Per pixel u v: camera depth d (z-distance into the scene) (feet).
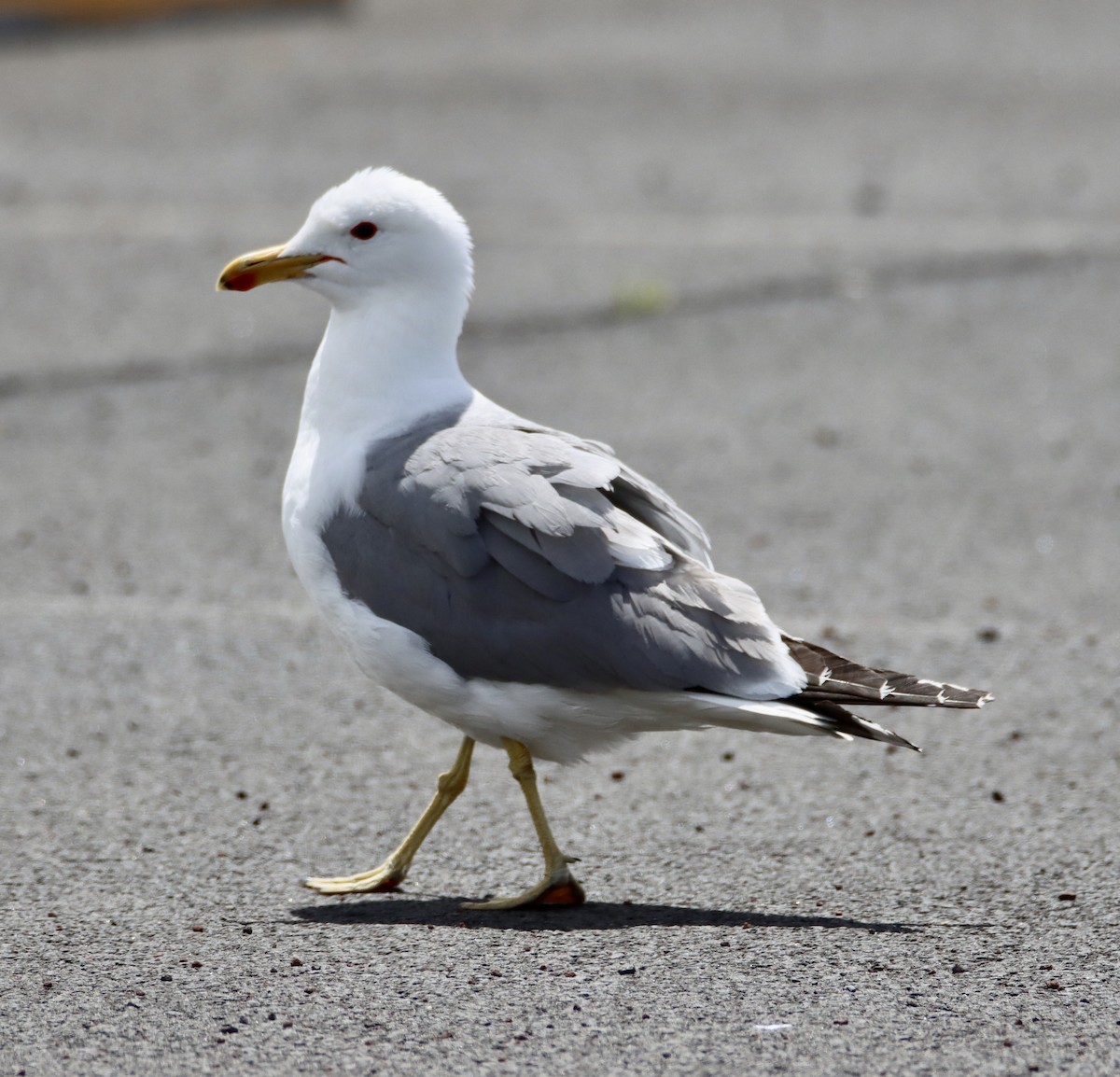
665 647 26.71
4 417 56.13
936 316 67.56
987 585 43.75
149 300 69.26
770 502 49.44
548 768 34.30
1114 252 75.72
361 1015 23.84
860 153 94.53
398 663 28.40
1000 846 30.19
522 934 26.86
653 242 77.66
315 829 31.45
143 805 32.17
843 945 26.22
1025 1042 23.03
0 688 37.55
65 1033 23.38
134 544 46.52
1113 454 53.21
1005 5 146.92
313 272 30.63
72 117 101.96
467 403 30.53
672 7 145.89
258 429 55.47
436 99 107.76
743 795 32.86
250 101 106.32
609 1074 22.21
